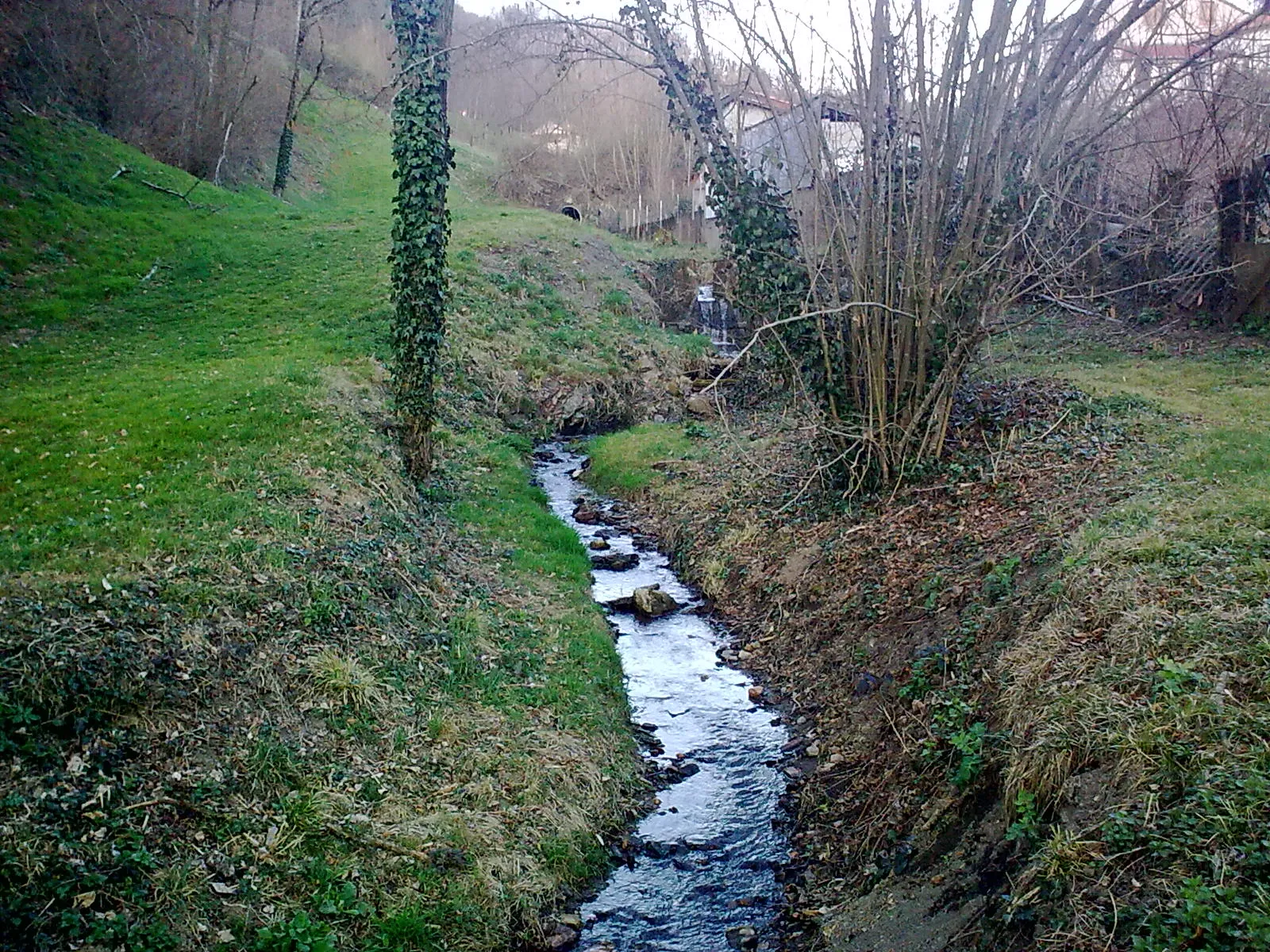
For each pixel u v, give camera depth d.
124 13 30.28
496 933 5.68
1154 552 6.48
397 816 6.22
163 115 32.50
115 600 6.87
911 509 10.38
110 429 11.53
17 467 10.19
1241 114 16.45
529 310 24.16
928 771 6.32
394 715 7.23
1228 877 3.92
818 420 11.66
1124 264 20.11
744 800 7.35
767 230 10.98
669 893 6.27
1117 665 5.47
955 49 9.53
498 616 9.70
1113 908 4.11
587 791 7.07
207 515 8.95
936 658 7.30
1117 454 10.05
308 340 18.08
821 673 8.84
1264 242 17.23
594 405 21.09
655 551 13.40
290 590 7.89
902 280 10.35
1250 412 11.42
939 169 10.05
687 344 25.53
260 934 5.02
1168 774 4.54
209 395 13.06
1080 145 10.61
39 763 5.45
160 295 21.70
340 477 10.88
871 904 5.61
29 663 5.85
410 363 12.68
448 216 12.82
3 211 22.61
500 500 14.09
